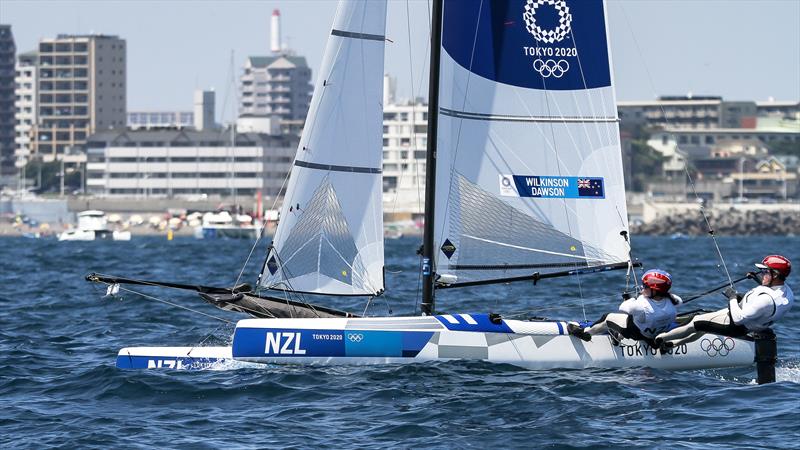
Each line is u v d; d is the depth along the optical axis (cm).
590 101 5441
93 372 5169
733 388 4769
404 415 4334
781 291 4953
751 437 3969
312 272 5425
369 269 5441
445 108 5275
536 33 5384
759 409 4391
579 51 5428
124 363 5266
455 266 5306
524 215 5384
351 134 5419
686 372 5234
